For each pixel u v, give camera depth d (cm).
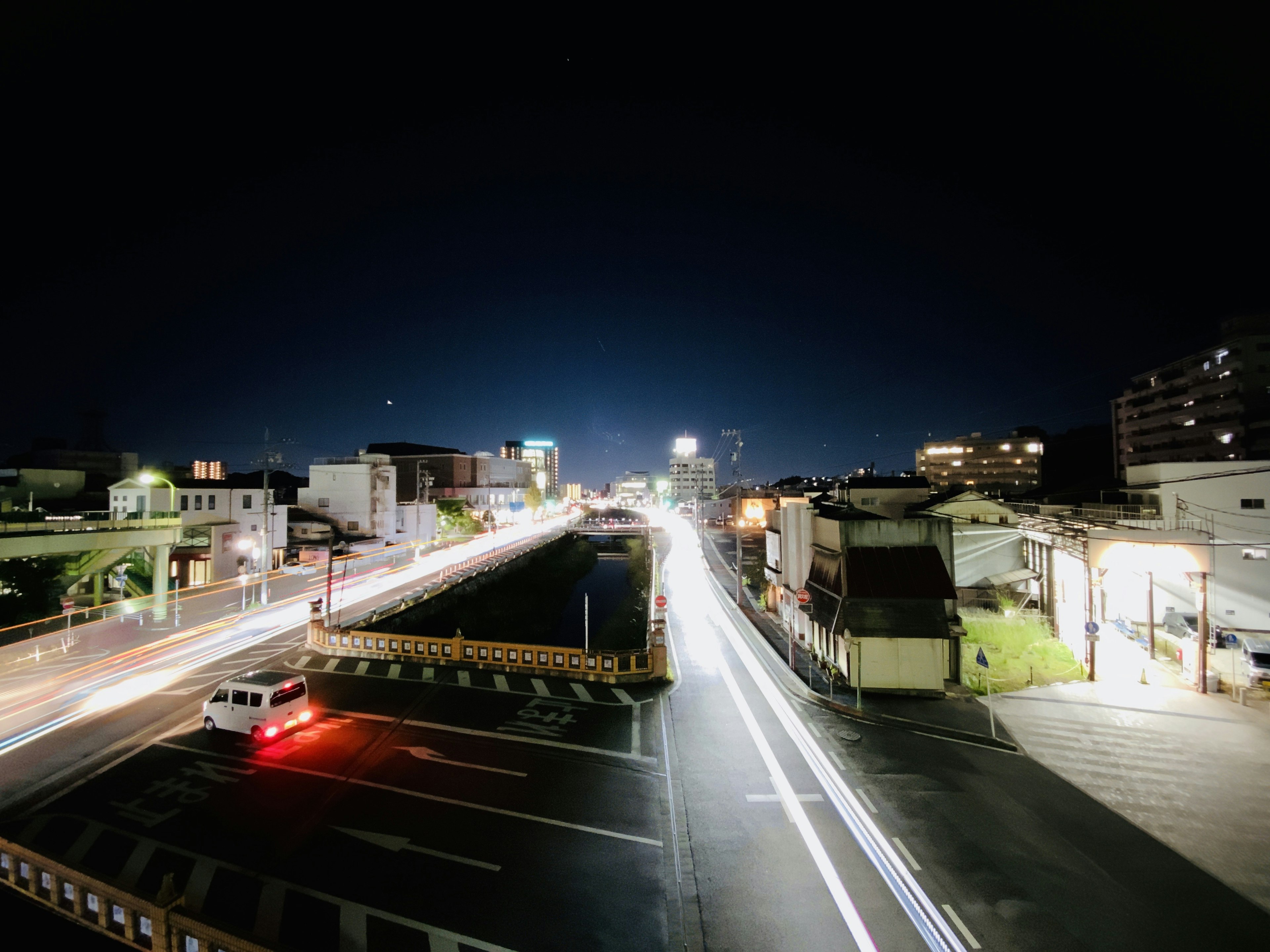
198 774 1587
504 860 1233
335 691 2270
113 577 4275
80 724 1934
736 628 3472
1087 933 1026
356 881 1157
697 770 1642
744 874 1195
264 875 1168
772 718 2020
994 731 1847
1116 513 3388
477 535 9656
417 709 2089
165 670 2514
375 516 7506
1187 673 2252
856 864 1225
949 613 2292
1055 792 1501
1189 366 6531
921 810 1424
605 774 1616
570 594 5941
